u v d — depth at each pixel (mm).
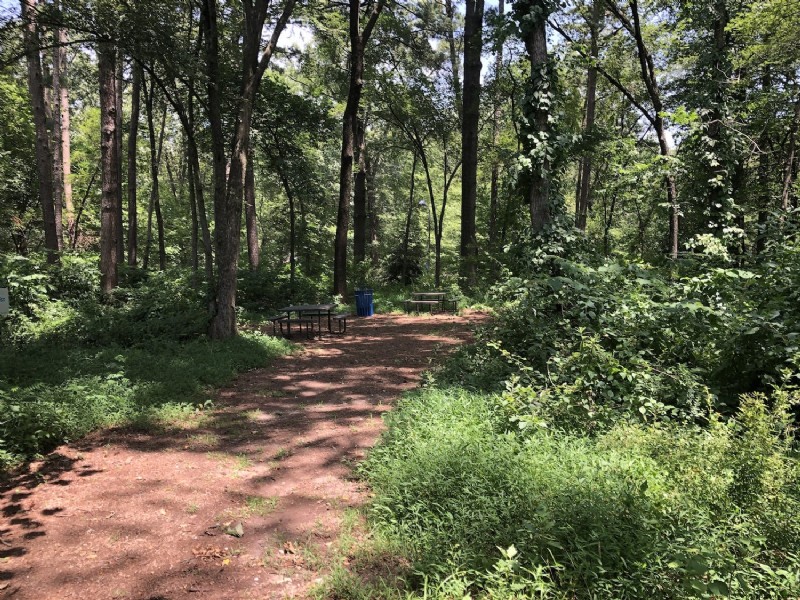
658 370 5066
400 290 21516
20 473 4379
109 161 12820
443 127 21125
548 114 8594
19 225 21875
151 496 3982
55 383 6316
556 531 2779
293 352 9672
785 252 5852
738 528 2672
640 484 3131
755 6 11117
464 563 2734
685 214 14883
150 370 7246
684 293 5828
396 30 19531
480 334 7672
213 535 3430
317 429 5504
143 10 8133
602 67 16625
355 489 4078
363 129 22797
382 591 2705
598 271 6285
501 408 4863
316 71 20625
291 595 2803
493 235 23281
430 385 6312
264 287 16391
